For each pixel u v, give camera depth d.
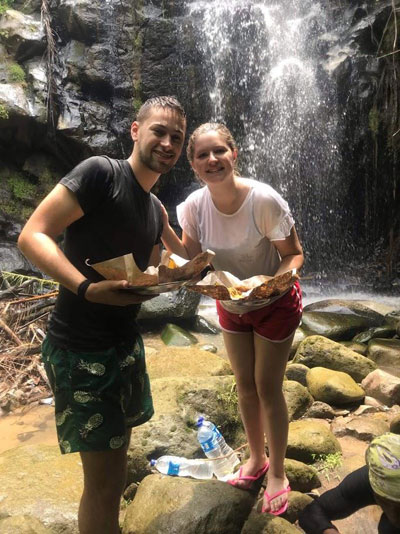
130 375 1.85
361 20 8.41
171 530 2.08
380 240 9.05
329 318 5.43
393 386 3.55
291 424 3.00
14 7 7.80
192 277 1.59
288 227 2.02
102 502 1.83
